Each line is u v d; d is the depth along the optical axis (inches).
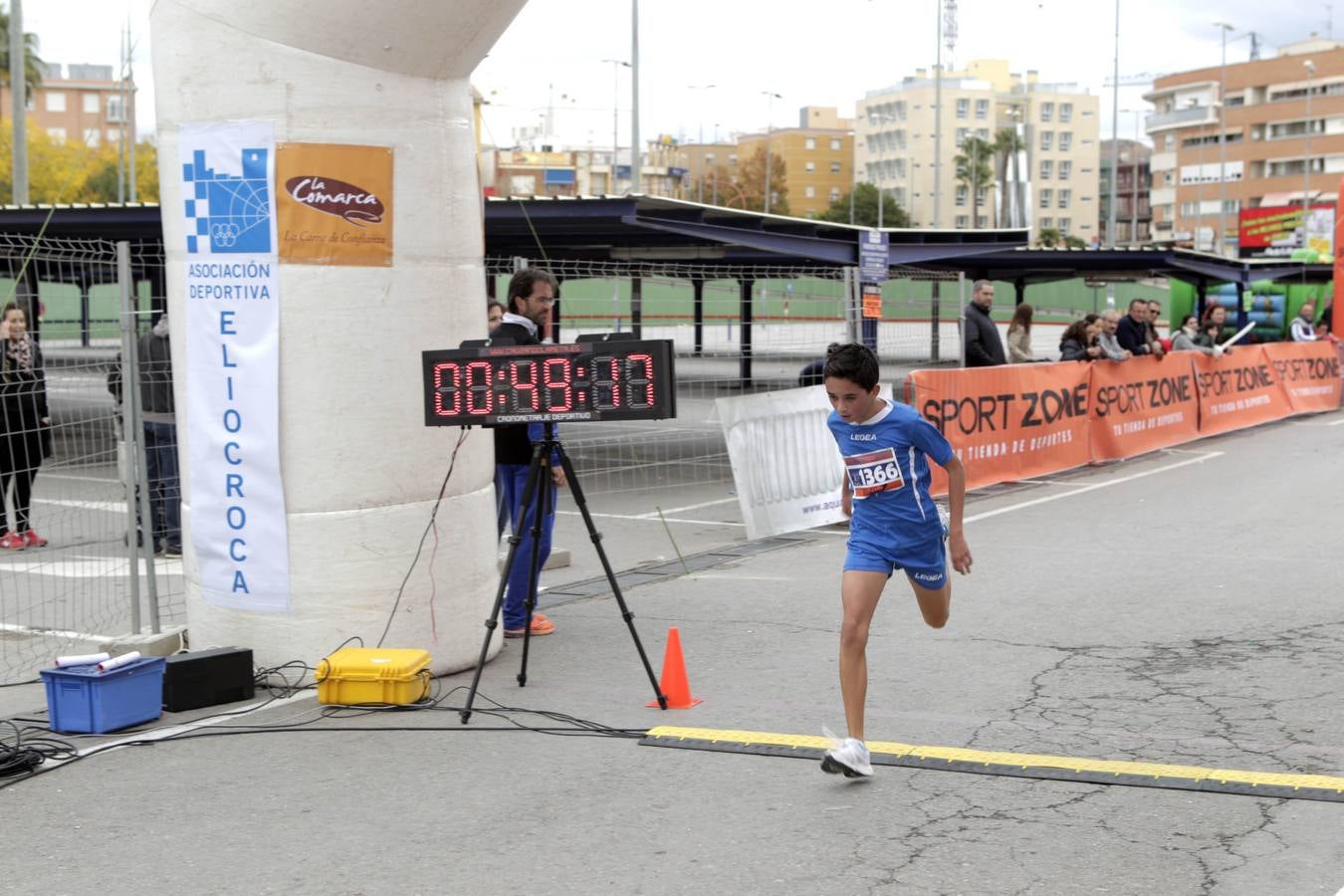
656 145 5334.6
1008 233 732.7
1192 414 715.4
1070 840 176.7
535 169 3629.4
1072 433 600.7
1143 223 6446.9
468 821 188.1
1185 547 405.4
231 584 259.4
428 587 261.9
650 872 169.0
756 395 438.0
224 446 256.4
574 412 232.7
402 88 253.1
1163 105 5452.8
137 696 236.2
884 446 201.2
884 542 203.5
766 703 245.6
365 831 185.0
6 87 3535.9
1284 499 502.6
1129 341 666.2
